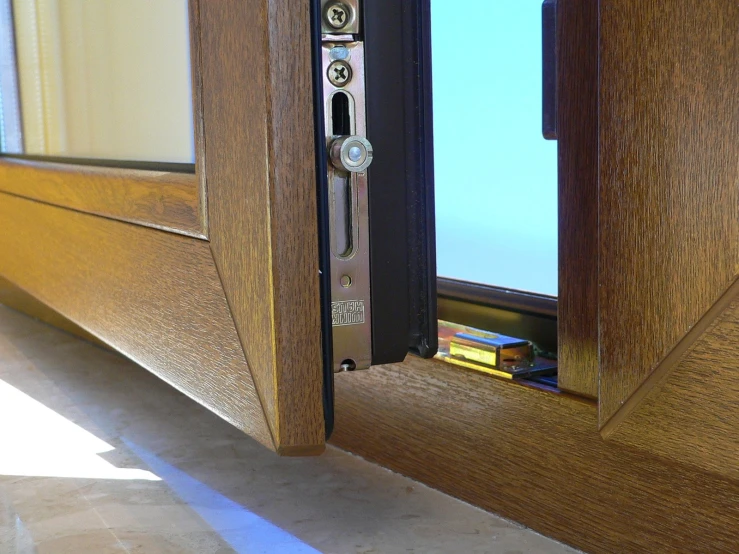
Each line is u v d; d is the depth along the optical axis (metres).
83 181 0.90
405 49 0.56
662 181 0.47
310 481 0.78
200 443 0.90
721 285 0.44
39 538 0.67
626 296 0.49
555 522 0.64
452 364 0.72
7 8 1.26
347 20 0.54
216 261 0.60
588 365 0.61
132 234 0.77
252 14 0.51
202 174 0.61
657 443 0.49
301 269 0.52
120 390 1.12
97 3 0.87
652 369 0.48
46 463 0.85
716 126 0.44
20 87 1.24
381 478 0.78
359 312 0.57
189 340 0.66
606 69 0.49
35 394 1.11
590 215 0.59
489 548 0.63
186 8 0.65
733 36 0.42
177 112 0.69
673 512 0.56
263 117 0.50
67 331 1.49
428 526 0.68
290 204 0.51
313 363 0.53
